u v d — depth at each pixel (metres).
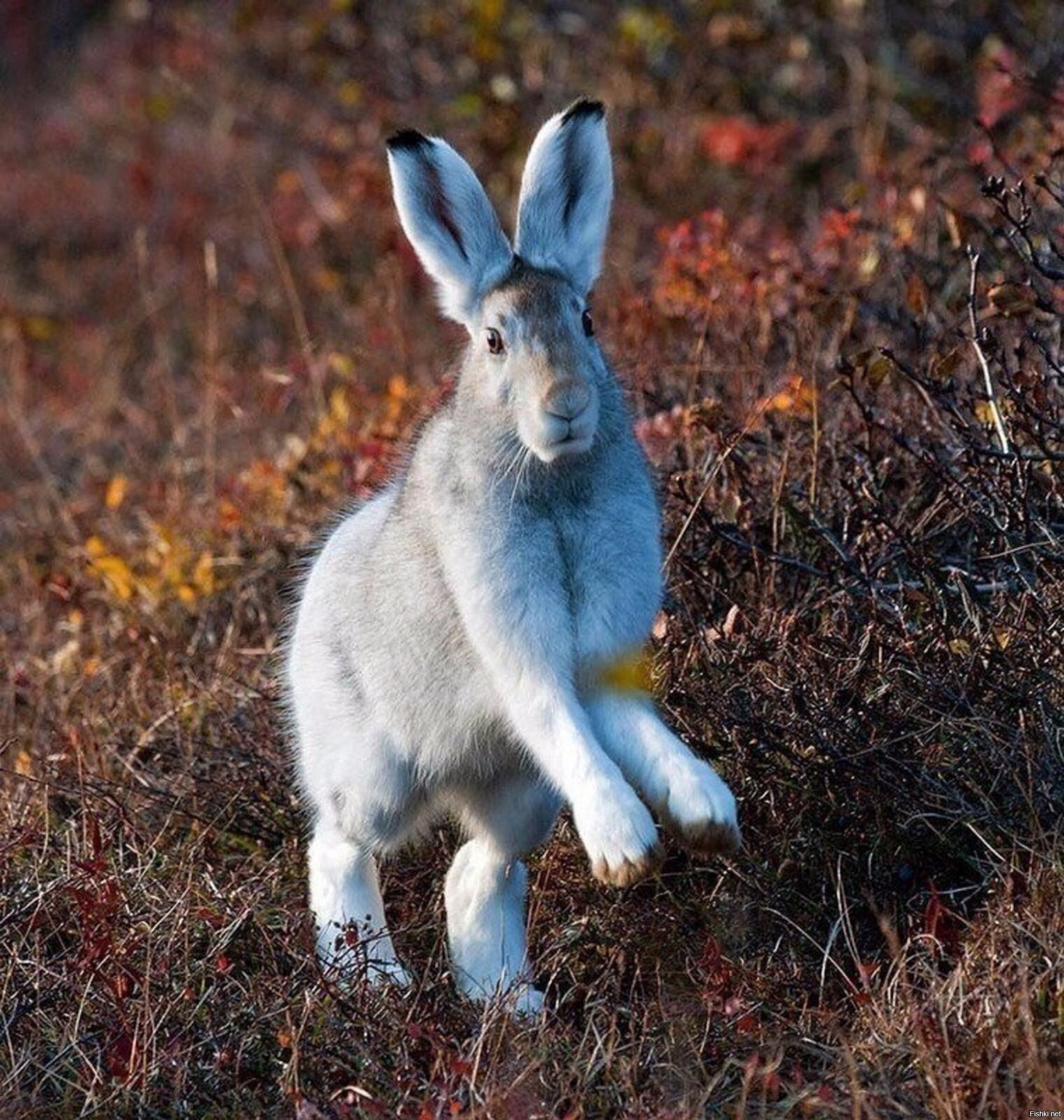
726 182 17.81
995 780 9.38
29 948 9.42
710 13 19.66
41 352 20.72
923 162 14.34
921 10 18.80
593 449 9.23
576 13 20.42
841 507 10.99
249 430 15.80
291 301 18.22
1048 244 11.52
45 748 11.73
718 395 12.64
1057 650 9.73
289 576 12.89
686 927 9.60
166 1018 8.79
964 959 8.58
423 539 9.57
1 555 15.38
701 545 11.06
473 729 9.72
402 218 9.83
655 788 8.85
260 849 10.67
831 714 9.74
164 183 22.89
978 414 11.28
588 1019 8.80
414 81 20.95
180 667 12.45
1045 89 14.91
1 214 24.31
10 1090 8.39
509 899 10.00
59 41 30.20
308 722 10.32
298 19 22.84
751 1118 8.07
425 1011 9.05
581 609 9.24
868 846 9.64
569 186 10.01
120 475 15.54
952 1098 7.68
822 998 8.81
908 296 12.65
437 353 16.06
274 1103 8.53
